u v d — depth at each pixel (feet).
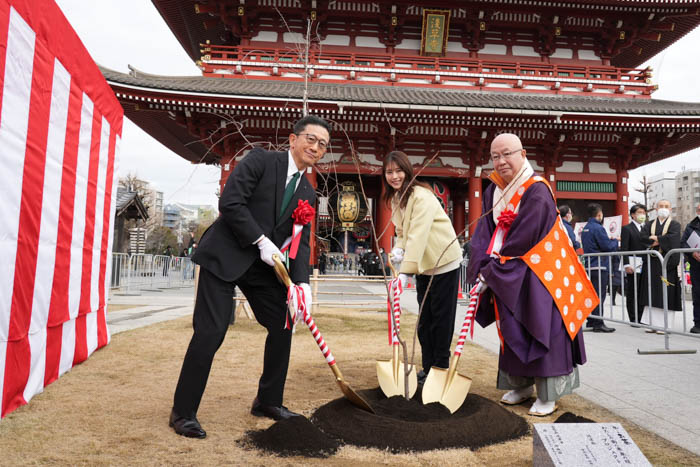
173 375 10.88
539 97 63.16
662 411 8.81
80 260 11.83
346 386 7.78
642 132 57.36
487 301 9.59
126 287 42.14
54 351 10.22
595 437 5.56
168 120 58.59
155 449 6.47
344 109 52.49
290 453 6.48
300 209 8.13
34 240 8.92
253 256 7.83
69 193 10.90
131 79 49.24
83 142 11.82
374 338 17.35
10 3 7.74
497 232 9.23
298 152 8.36
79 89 11.44
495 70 67.72
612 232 37.09
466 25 66.44
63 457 6.10
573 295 8.76
